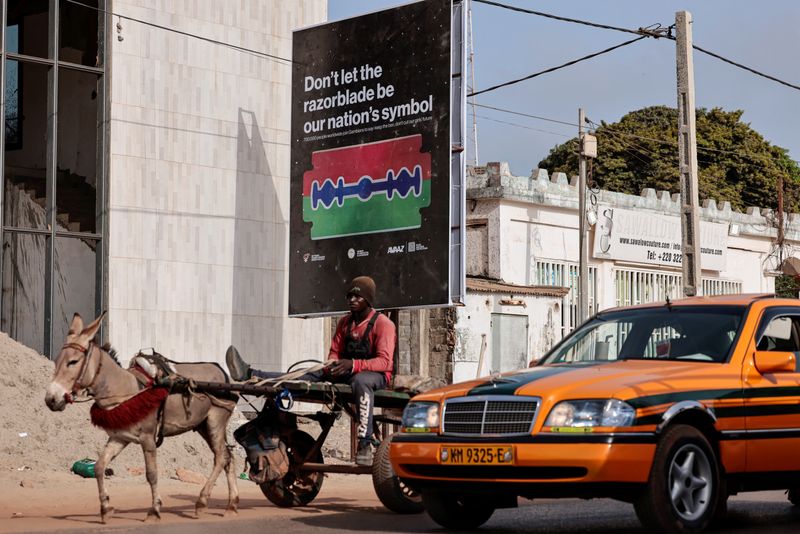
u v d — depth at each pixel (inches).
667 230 1368.1
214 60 871.1
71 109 870.4
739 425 365.4
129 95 826.8
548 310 1173.1
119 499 506.6
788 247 1596.9
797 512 447.5
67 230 808.9
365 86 790.5
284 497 479.8
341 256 793.6
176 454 632.4
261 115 896.3
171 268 841.5
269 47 902.4
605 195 1286.9
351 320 471.8
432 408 366.6
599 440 331.6
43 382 653.3
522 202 1185.4
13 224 892.6
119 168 820.0
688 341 388.5
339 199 797.9
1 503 481.1
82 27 872.3
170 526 398.6
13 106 916.6
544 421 339.3
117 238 815.7
